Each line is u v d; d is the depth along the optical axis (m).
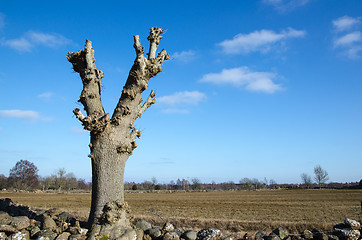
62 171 95.62
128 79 10.97
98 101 11.05
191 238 9.91
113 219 9.52
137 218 19.89
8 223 9.48
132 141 11.09
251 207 31.86
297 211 27.56
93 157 10.36
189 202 39.50
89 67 10.97
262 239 10.39
